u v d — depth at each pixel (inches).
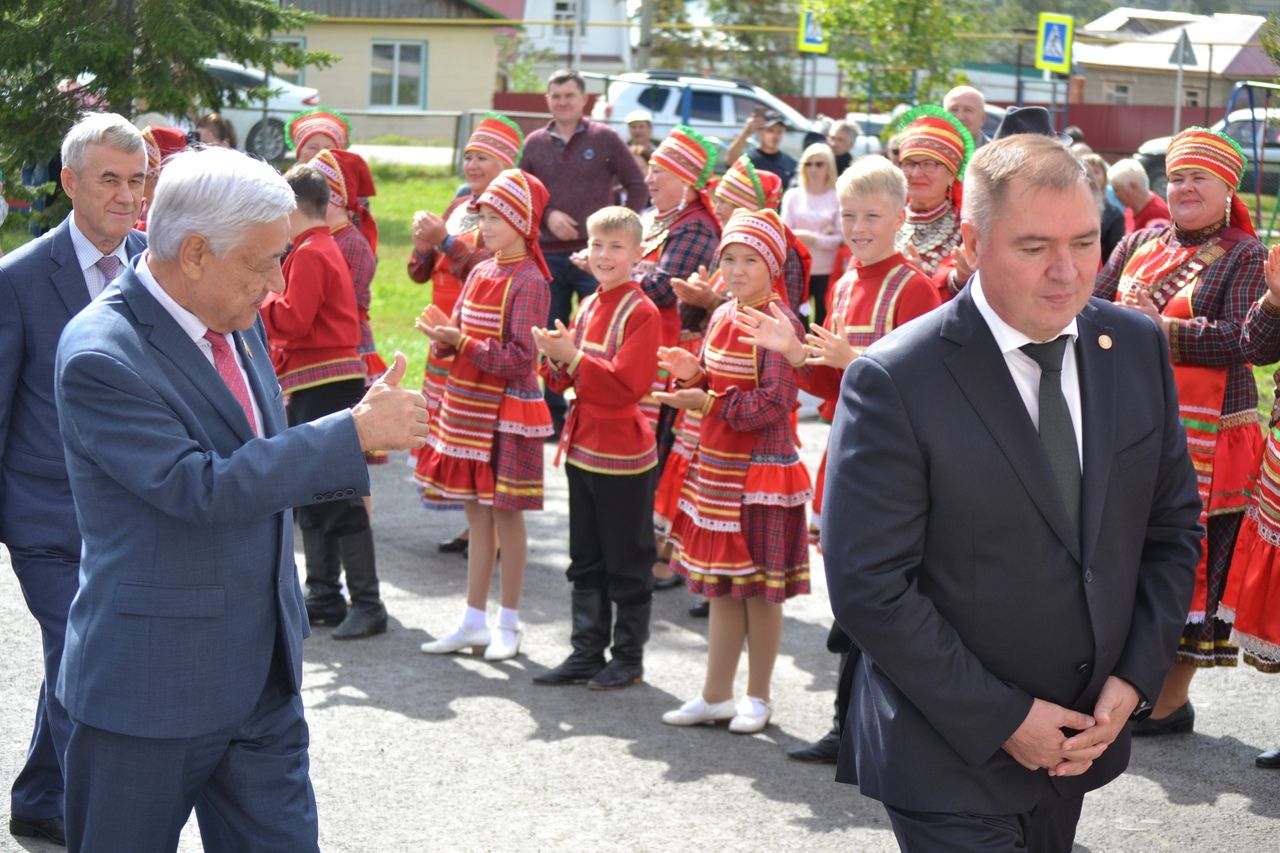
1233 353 187.8
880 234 190.1
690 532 201.3
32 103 364.5
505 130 303.6
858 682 118.7
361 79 1382.9
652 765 190.2
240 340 123.4
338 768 186.9
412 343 482.9
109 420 109.8
